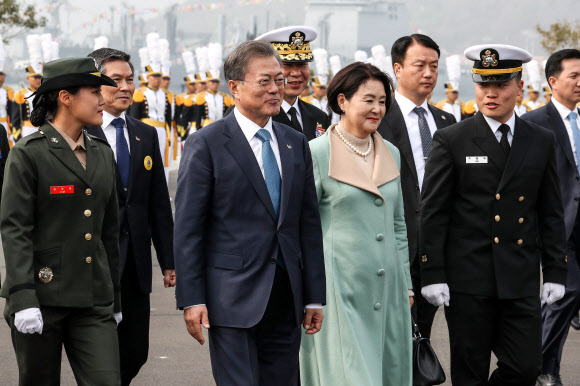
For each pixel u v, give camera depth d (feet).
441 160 26.45
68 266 22.34
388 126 31.22
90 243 22.58
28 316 21.35
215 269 21.95
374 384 24.53
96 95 22.80
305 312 22.62
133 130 27.66
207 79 96.07
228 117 22.47
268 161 22.25
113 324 22.91
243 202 21.93
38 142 22.38
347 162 25.16
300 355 25.45
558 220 26.68
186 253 21.71
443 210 26.55
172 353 35.32
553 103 32.96
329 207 25.11
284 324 22.25
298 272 22.16
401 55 31.37
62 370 32.71
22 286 21.48
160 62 88.12
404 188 30.86
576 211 31.94
